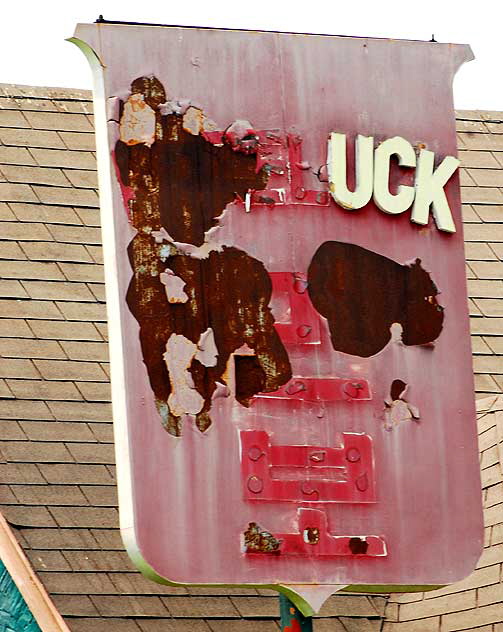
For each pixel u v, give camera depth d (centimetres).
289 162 1775
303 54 1805
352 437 1723
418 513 1723
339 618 1991
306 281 1752
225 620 1920
